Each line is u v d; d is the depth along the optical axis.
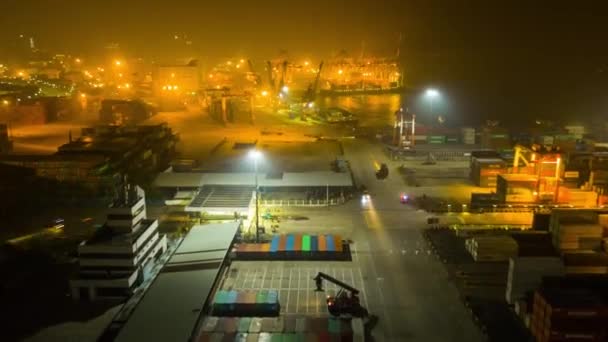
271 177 86.69
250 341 42.41
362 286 54.47
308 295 52.12
